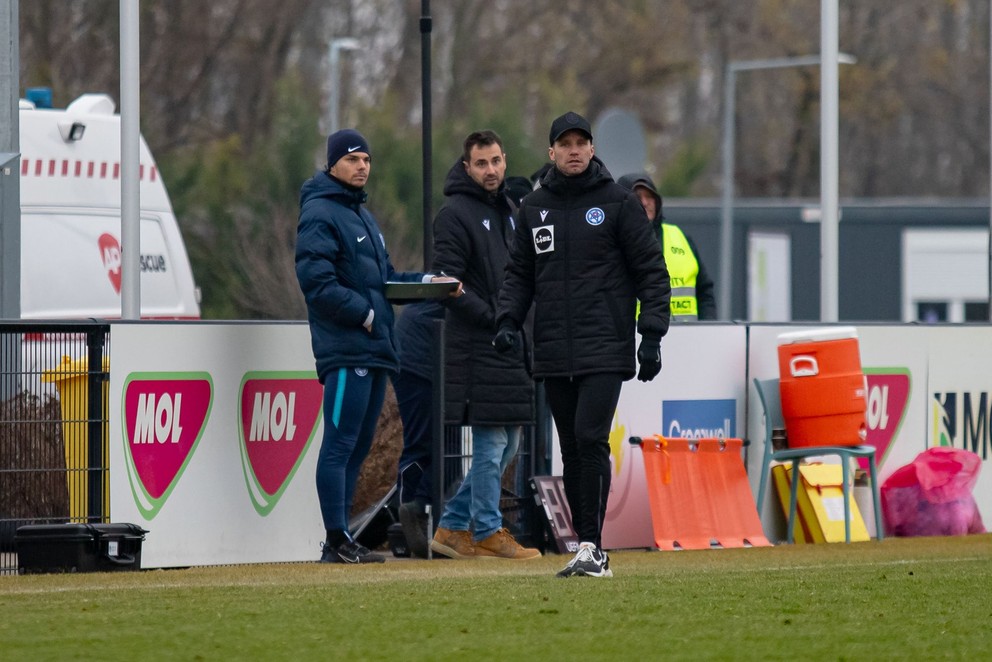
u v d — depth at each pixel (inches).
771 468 1590.8
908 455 1660.9
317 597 1029.2
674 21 6530.5
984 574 1183.6
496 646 837.2
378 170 4574.3
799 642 853.8
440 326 1336.1
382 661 796.0
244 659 800.9
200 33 5349.4
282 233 4119.1
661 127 6943.9
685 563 1322.6
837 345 1553.9
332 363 1290.6
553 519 1457.9
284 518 1357.0
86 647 833.5
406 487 1391.5
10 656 807.7
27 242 1865.2
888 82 6993.1
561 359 1154.0
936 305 4697.3
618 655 813.2
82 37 5007.4
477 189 1357.0
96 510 1282.0
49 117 1911.9
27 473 1270.9
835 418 1551.4
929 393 1669.5
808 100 6825.8
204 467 1318.9
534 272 1187.3
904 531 1632.6
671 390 1533.0
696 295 1748.3
